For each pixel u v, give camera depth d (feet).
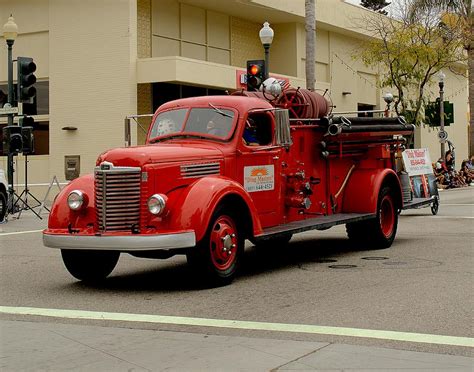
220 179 30.27
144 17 93.81
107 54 90.58
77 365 19.17
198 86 96.84
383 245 41.50
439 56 115.34
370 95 135.85
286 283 30.91
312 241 46.62
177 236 27.91
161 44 96.37
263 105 34.91
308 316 24.32
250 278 32.45
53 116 94.32
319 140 38.34
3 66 98.78
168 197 28.99
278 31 115.85
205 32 103.76
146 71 89.35
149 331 22.81
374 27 125.59
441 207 72.54
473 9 124.36
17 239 50.65
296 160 36.58
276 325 23.13
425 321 23.25
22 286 31.68
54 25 94.22
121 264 38.19
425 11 117.60
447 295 27.40
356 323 23.12
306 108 37.96
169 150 30.14
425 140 154.20
